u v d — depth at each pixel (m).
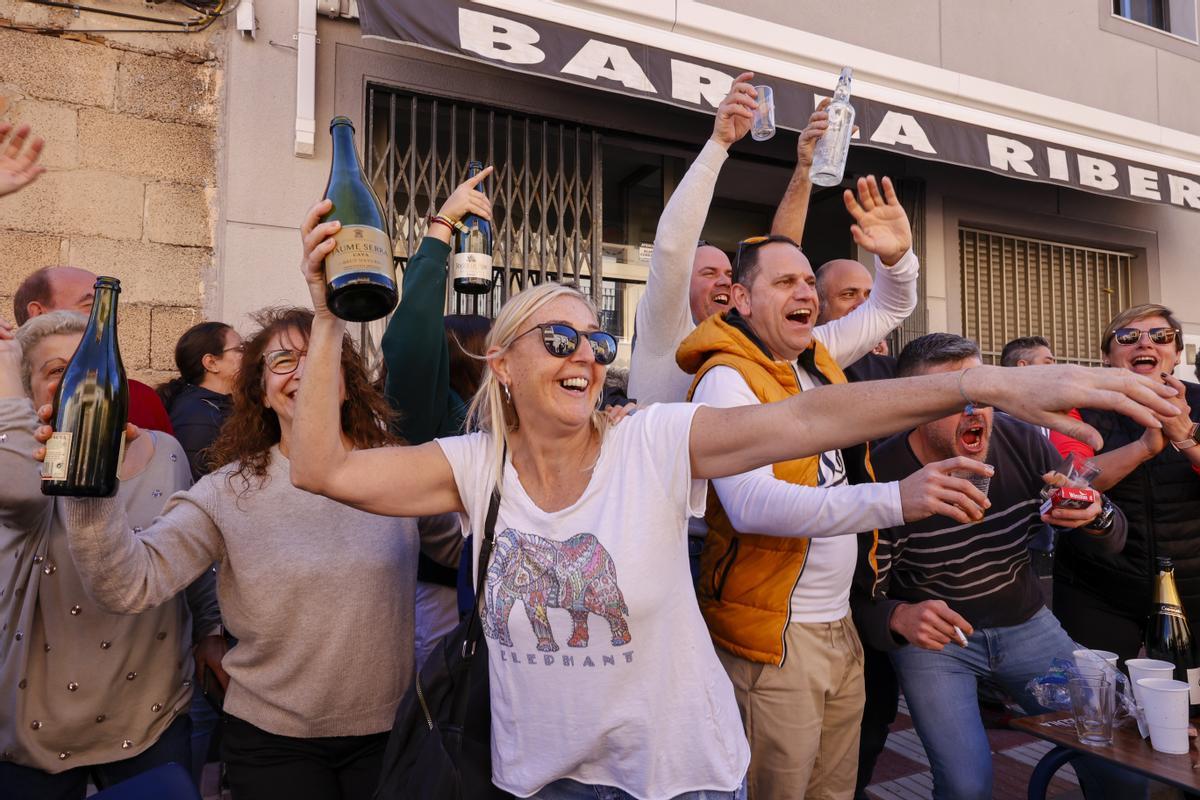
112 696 1.68
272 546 1.58
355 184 1.29
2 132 1.59
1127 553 2.68
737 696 1.86
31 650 1.61
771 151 5.36
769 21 4.84
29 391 1.64
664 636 1.29
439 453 1.40
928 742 2.19
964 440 2.08
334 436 1.27
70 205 3.69
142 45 3.84
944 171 5.93
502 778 1.36
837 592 1.91
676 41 4.25
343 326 1.25
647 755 1.28
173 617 1.81
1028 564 2.36
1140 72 6.44
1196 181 5.97
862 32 5.27
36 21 3.65
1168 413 0.88
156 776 1.21
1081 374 0.92
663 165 5.37
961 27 5.66
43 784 1.63
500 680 1.35
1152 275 6.79
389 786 1.35
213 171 3.96
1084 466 2.02
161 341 3.83
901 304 2.59
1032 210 6.26
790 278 1.96
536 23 3.83
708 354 1.95
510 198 4.47
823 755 2.00
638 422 1.35
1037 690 2.14
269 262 3.95
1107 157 5.63
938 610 1.94
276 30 4.00
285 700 1.57
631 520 1.28
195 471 2.57
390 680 1.64
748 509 1.60
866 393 1.12
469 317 2.28
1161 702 1.72
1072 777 3.13
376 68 4.18
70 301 2.38
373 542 1.65
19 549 1.60
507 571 1.33
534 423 1.36
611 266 5.20
